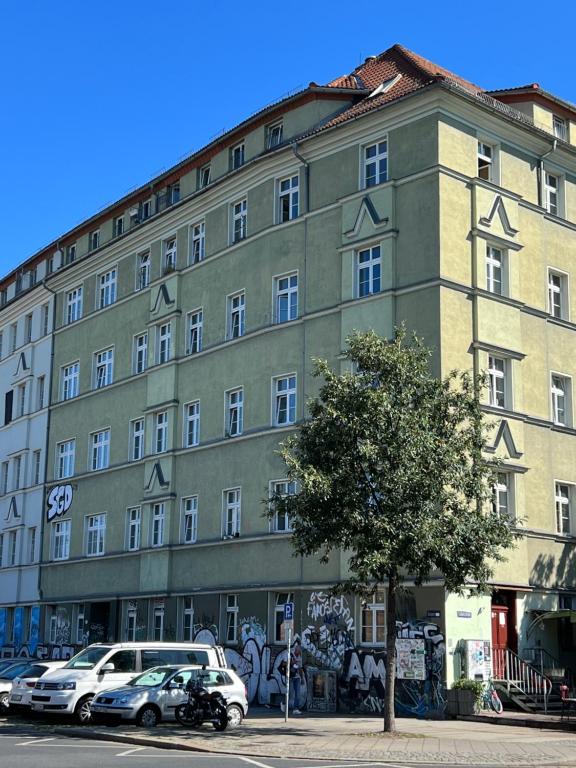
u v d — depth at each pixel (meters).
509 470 30.20
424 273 29.83
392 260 30.67
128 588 39.88
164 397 39.59
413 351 24.25
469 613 28.03
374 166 32.34
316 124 34.88
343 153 33.12
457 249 30.20
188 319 39.47
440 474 22.77
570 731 23.73
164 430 39.62
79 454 45.38
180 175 41.69
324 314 32.56
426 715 27.20
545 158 34.22
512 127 32.59
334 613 30.44
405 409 23.11
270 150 35.78
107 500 42.53
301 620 31.52
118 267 44.97
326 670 30.02
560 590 31.05
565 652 30.77
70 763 17.11
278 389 34.31
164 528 38.38
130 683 25.77
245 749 19.80
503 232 31.67
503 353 30.67
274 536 32.97
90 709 25.52
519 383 31.12
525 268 32.38
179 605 37.09
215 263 38.22
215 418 36.81
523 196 32.97
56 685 26.02
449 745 20.48
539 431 31.67
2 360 54.28
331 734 22.69
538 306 32.62
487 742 21.09
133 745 21.22
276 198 35.69
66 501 45.44
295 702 30.86
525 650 29.64
